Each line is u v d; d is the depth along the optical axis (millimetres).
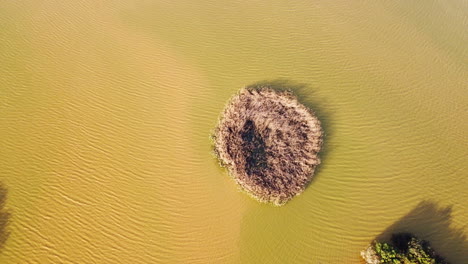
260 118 16297
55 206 14875
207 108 17109
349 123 16938
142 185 15469
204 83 17766
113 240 14453
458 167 16297
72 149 16094
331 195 15500
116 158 15969
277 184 15141
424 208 15383
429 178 15969
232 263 14305
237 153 15492
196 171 15781
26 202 14867
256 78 17891
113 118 16891
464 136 17094
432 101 17891
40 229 14422
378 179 15844
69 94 17422
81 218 14750
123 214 14914
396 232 14906
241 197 15359
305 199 15391
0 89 17375
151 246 14430
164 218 14906
